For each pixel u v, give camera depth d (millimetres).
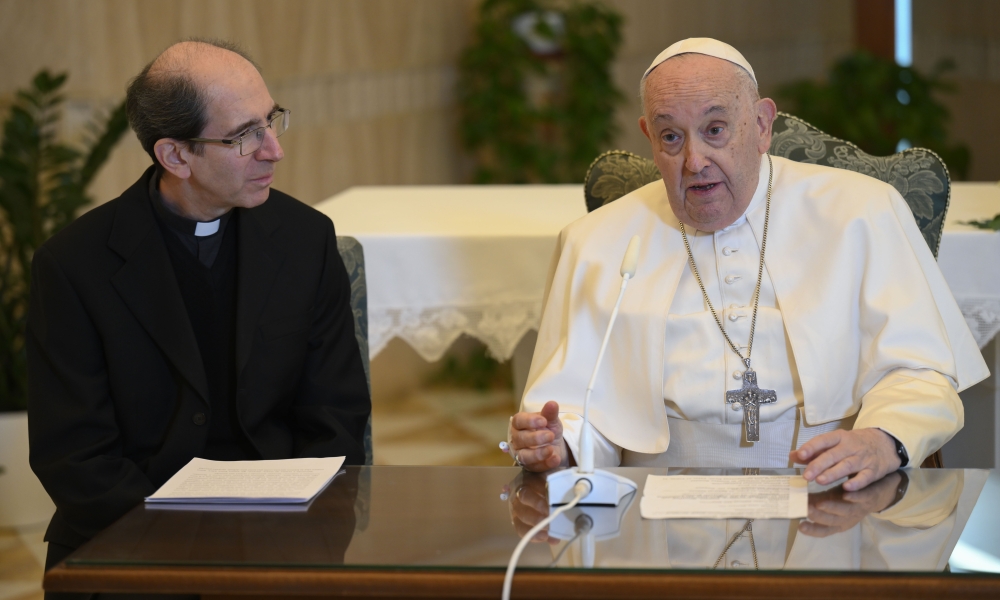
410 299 5133
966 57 13375
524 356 6141
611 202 3938
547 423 2914
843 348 3350
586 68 11875
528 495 2629
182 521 2488
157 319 3453
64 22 6965
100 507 3197
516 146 11602
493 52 11484
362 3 10367
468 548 2262
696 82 3281
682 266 3613
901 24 13422
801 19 15258
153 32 7672
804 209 3586
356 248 4152
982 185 6016
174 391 3500
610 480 2520
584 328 3654
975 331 4539
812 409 3303
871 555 2145
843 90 12398
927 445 2828
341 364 3799
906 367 3221
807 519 2355
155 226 3521
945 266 4539
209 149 3396
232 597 2242
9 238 6809
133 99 3459
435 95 11758
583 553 2207
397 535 2357
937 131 12055
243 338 3541
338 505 2582
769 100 3477
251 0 8711
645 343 3520
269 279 3639
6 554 5750
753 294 3521
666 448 3447
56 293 3404
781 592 2053
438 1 11719
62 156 6176
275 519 2486
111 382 3438
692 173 3365
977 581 2027
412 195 6727
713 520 2373
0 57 6887
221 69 3404
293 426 3758
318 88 9750
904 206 3586
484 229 5242
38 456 3359
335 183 9984
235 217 3709
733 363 3443
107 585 2211
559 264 3816
